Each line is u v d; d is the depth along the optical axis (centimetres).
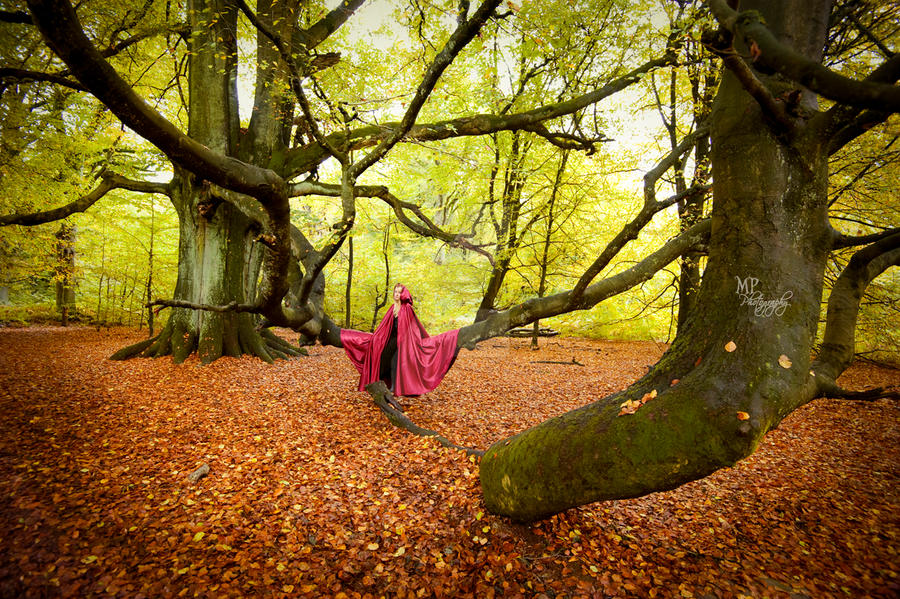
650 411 231
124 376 816
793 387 212
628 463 230
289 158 1088
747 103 229
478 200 1496
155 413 595
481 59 995
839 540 347
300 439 521
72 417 550
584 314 2011
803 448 551
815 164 218
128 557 296
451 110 1154
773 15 223
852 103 128
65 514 333
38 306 1920
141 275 1575
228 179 262
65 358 983
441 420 631
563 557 314
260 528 338
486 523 343
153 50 1200
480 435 578
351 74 951
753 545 341
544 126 1071
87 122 1235
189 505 364
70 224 1464
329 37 1197
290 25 967
